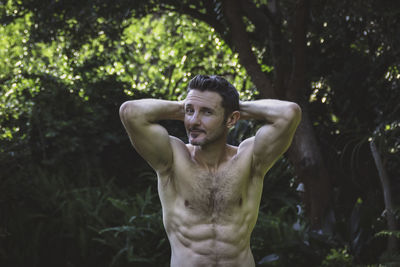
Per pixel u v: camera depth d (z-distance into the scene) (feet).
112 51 21.54
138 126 6.56
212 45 23.99
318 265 14.76
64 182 19.43
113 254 16.38
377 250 14.92
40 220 17.06
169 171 6.90
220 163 6.88
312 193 16.87
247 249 6.96
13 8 20.94
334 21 18.39
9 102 20.99
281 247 14.87
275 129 6.53
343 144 20.04
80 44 20.54
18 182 17.13
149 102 6.66
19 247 16.03
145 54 25.82
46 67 23.09
